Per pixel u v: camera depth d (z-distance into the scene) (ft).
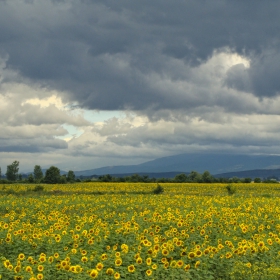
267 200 145.18
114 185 293.43
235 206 125.49
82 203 136.77
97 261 50.57
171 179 394.93
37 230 70.64
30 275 43.88
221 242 63.16
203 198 152.76
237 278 46.60
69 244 62.03
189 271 47.06
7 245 61.82
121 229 68.95
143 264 49.08
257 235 64.75
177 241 56.75
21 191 213.46
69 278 44.80
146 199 149.59
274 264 49.44
